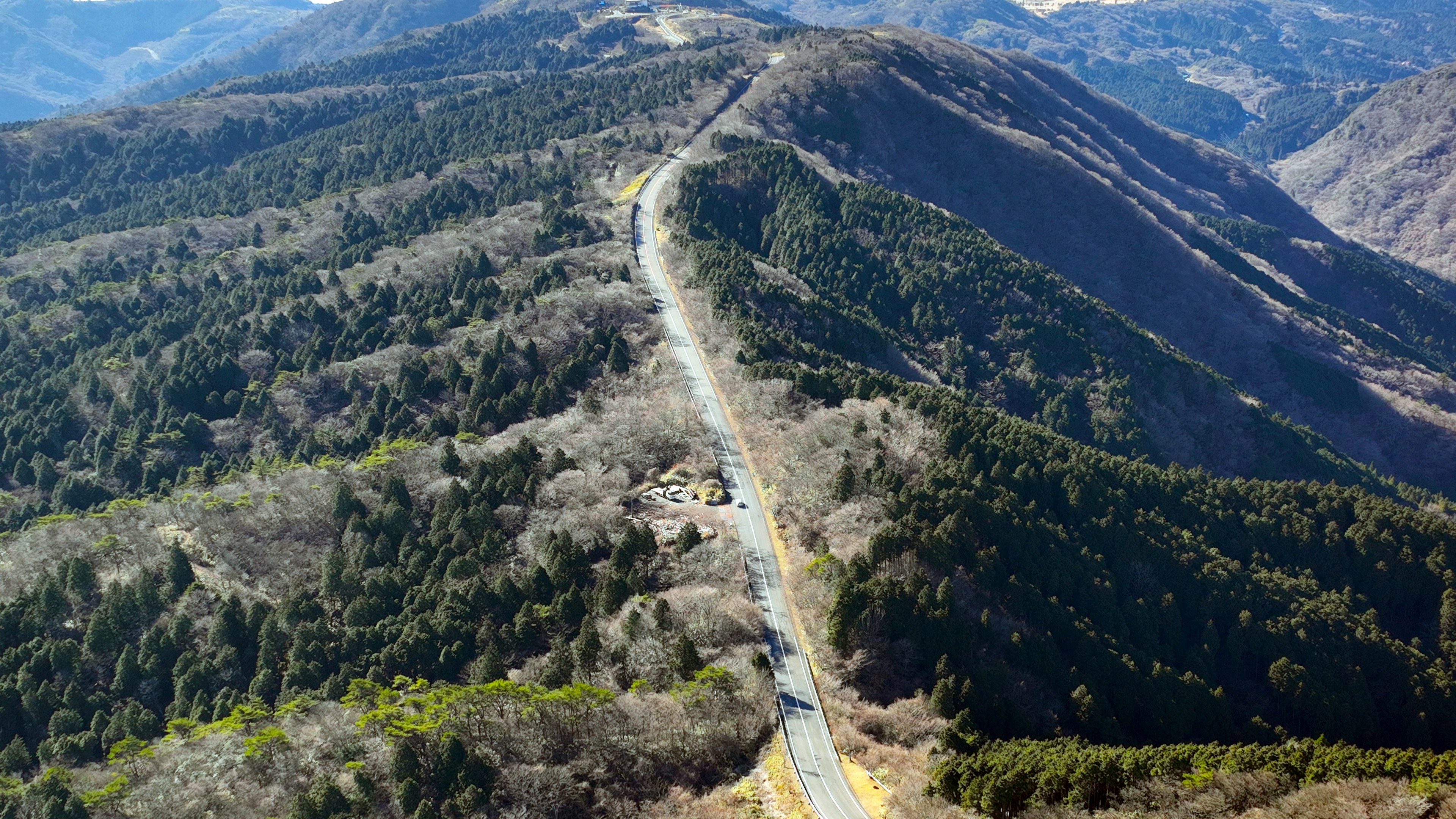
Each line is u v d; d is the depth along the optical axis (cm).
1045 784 7431
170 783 8269
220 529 12069
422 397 15112
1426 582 12088
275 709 9350
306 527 12075
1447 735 10544
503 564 10625
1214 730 9781
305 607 10475
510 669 9294
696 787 8031
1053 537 11219
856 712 8538
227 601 10700
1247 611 10956
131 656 10169
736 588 9956
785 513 11238
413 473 12794
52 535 12506
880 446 11944
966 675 9000
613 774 8119
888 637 9231
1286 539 12550
